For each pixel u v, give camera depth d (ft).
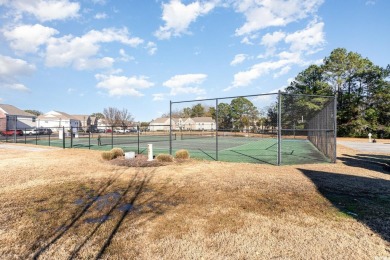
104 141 91.40
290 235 12.00
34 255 10.32
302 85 125.18
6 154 47.47
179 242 11.31
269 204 16.53
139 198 18.12
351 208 15.72
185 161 35.73
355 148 58.75
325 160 38.01
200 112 229.45
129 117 210.59
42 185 22.27
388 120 110.63
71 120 220.84
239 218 14.15
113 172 28.14
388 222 13.50
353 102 113.09
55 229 12.85
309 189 20.16
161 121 219.41
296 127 109.60
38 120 204.23
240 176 25.16
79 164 34.04
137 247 10.89
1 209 15.92
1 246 11.10
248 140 98.07
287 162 35.70
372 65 110.73
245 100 103.71
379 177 24.85
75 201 17.58
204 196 18.39
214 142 86.74
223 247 10.84
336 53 115.34
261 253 10.33
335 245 11.01
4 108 169.99
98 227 13.02
